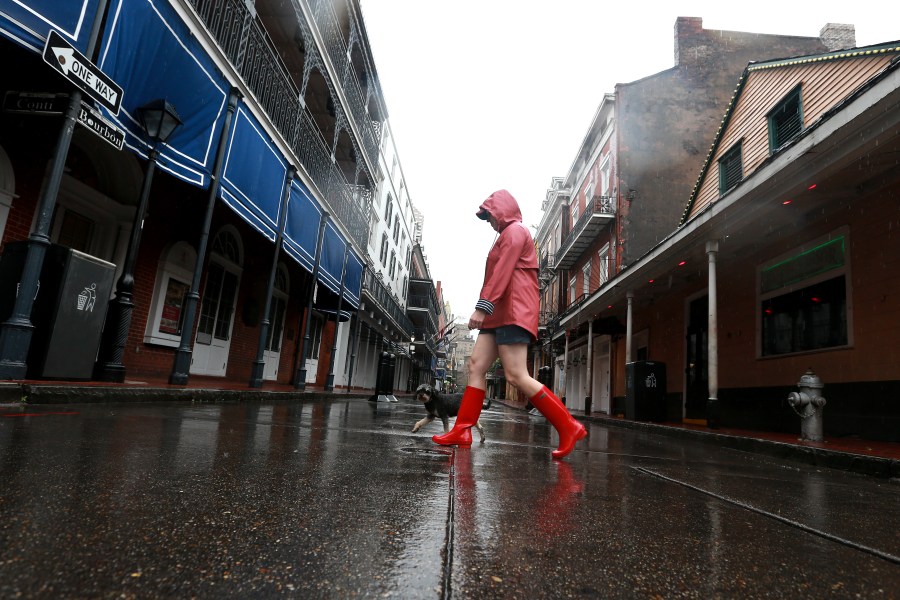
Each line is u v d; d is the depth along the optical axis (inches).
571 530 53.8
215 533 43.7
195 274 256.1
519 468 100.7
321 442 119.6
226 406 225.6
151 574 33.8
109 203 292.5
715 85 704.4
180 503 52.5
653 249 379.9
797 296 319.9
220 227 402.9
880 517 74.2
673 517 63.4
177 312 354.9
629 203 671.8
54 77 210.2
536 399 123.3
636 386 431.2
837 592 39.7
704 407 434.6
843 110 196.4
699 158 684.1
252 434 124.3
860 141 200.5
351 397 547.8
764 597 37.8
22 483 54.8
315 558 39.7
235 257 446.0
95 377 198.7
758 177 251.1
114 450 81.7
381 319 1035.9
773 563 46.6
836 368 281.1
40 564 33.6
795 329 321.4
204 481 64.4
